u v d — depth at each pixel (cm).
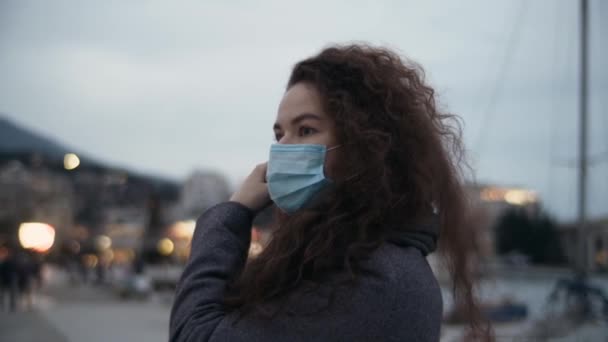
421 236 173
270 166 181
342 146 177
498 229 2494
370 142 172
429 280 168
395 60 192
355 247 162
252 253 196
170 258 5359
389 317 159
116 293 3809
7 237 6244
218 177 5356
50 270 7212
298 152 178
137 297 3525
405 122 179
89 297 3541
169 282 4019
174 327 171
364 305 158
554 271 2431
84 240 8875
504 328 1456
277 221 196
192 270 175
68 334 1664
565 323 1238
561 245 2517
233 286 172
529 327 1301
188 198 5312
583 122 1795
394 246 168
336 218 167
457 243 197
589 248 1739
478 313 209
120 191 7412
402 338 159
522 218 2502
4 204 7912
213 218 184
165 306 3017
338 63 184
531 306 1844
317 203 174
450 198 191
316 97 181
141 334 1703
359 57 185
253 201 188
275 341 159
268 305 163
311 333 158
